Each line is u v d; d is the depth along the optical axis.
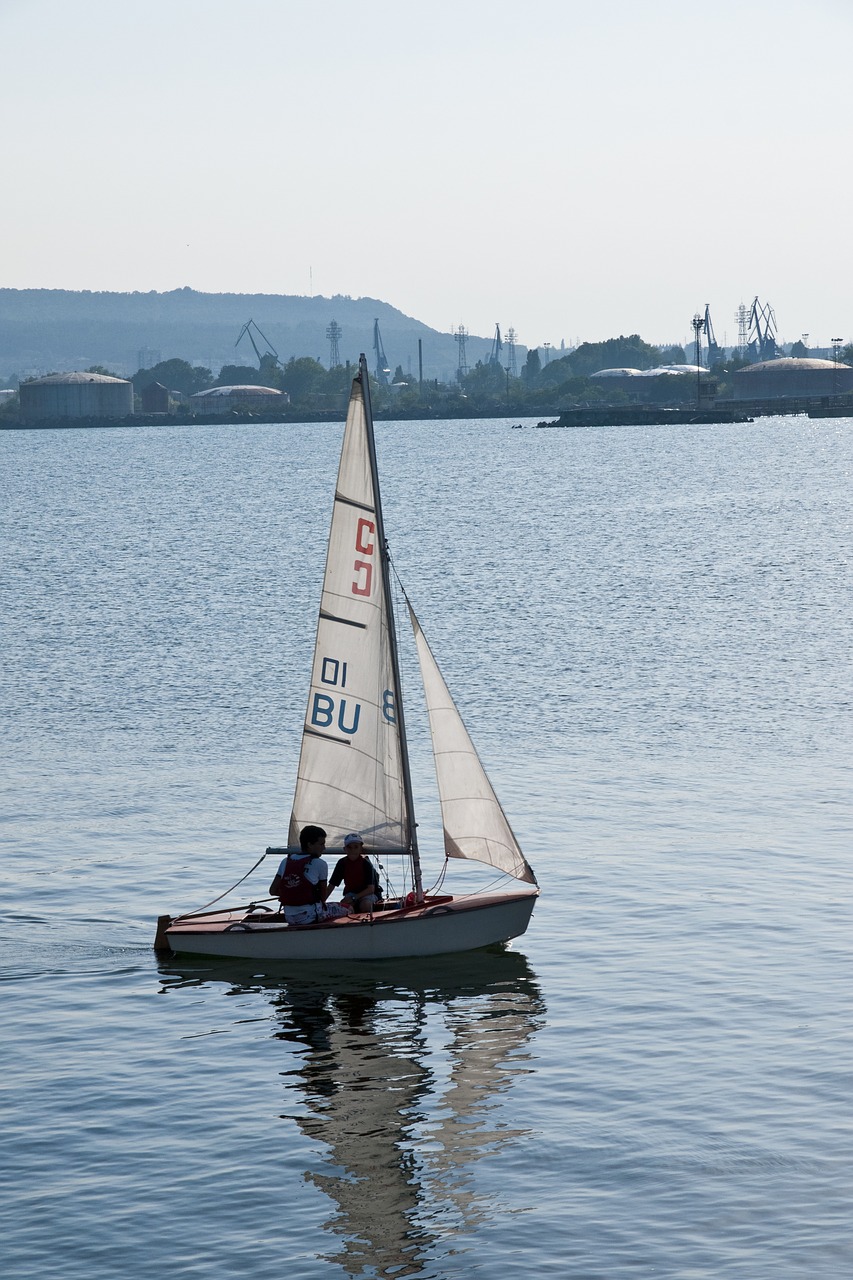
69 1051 27.66
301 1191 22.19
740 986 29.83
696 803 44.28
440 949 32.94
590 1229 20.88
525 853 39.88
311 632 80.44
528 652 72.38
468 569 112.56
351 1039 28.14
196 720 57.50
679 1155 22.88
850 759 49.28
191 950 32.91
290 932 32.69
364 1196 21.97
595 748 51.62
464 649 73.69
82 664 70.50
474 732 54.50
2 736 54.91
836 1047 26.55
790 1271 19.69
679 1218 21.08
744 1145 23.09
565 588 99.12
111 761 50.88
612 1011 28.92
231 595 97.94
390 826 34.31
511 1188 22.16
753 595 93.50
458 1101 25.19
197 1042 28.08
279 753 51.88
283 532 152.12
